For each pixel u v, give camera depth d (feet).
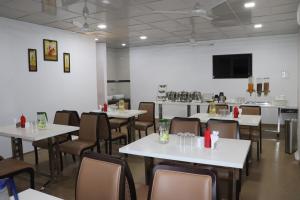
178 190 4.69
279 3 13.02
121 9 13.61
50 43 17.69
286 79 22.53
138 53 29.01
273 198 9.76
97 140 12.44
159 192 4.80
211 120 10.39
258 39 23.18
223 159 6.61
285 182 11.20
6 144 15.05
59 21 16.02
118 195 5.08
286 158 14.47
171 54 27.17
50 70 17.78
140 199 6.63
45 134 10.23
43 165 13.70
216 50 24.94
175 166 4.89
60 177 11.95
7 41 15.05
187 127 10.29
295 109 20.65
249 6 13.48
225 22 17.07
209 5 11.99
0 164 9.34
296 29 19.71
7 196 4.09
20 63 15.78
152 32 20.22
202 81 25.90
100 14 14.60
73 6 12.96
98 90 25.38
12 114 15.37
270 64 22.98
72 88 19.66
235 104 19.34
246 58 23.77
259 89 19.13
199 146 7.95
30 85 16.42
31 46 16.42
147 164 8.24
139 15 14.88
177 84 27.14
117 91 31.35
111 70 30.35
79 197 5.55
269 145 17.24
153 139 9.05
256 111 15.47
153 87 28.48
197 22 16.89
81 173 5.64
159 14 14.65
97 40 23.70
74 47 19.79
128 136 16.25
